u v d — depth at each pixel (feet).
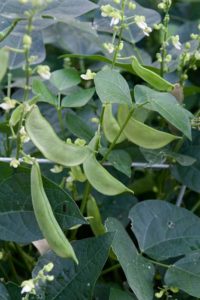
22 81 3.09
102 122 2.52
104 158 2.56
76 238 2.94
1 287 2.27
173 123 2.30
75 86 2.93
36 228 2.29
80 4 2.54
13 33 2.49
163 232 2.55
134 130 2.45
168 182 3.04
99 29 2.90
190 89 2.99
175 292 2.48
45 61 3.84
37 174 2.15
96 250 2.28
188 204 3.15
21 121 2.20
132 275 2.31
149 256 2.48
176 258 2.58
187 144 2.90
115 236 2.38
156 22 3.14
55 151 2.21
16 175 2.31
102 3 2.91
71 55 2.90
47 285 2.28
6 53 1.97
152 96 2.34
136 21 2.43
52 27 3.75
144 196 3.17
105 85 2.31
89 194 2.58
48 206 2.14
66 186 2.70
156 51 3.95
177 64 2.94
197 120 2.68
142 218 2.56
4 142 2.77
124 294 2.36
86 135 2.75
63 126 3.02
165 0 2.78
